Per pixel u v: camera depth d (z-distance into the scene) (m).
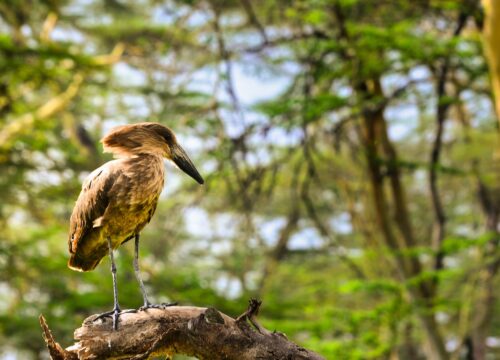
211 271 25.69
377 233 19.77
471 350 23.19
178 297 19.11
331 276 25.55
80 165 21.47
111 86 23.22
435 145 19.34
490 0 14.77
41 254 20.62
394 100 18.38
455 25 19.52
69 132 26.34
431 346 18.64
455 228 29.19
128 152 7.50
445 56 17.69
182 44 18.53
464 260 24.23
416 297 18.34
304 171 22.84
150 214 7.42
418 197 29.70
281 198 25.94
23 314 19.66
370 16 18.88
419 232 29.31
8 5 22.19
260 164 17.20
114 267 7.30
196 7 17.47
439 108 18.89
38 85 21.23
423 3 17.92
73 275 19.59
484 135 23.92
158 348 5.48
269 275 20.98
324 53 17.62
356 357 17.45
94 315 5.78
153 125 7.66
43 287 20.22
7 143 20.61
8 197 20.89
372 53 17.67
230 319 5.55
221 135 17.03
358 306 23.62
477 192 24.27
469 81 18.69
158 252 21.94
